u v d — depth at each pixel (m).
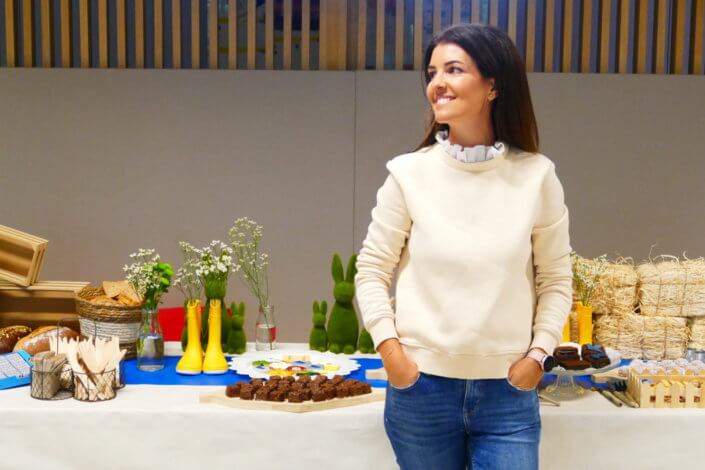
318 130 4.34
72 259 4.39
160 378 2.35
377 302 1.70
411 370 1.64
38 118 4.32
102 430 2.02
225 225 4.38
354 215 4.38
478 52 1.61
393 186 1.71
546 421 2.02
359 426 2.02
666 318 2.48
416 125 4.32
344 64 4.38
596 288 2.53
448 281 1.61
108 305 2.52
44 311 2.84
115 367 2.17
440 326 1.62
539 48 4.46
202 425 2.02
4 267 2.82
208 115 4.33
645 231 4.37
